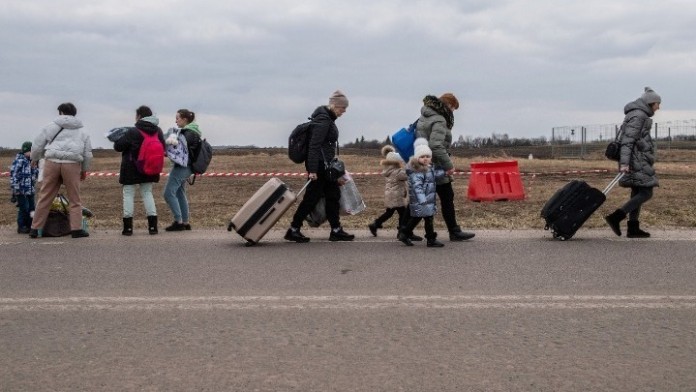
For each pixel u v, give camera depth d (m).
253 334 7.21
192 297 8.77
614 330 7.32
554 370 6.14
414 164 12.63
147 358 6.48
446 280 9.76
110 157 67.00
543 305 8.33
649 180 13.52
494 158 55.34
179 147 14.98
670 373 6.08
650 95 13.54
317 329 7.37
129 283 9.62
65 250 12.45
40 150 14.18
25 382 5.91
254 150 77.25
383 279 9.85
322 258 11.58
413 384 5.82
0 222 17.81
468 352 6.62
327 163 13.35
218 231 15.25
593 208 13.30
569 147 61.03
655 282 9.59
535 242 13.19
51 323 7.64
